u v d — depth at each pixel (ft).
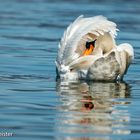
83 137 37.81
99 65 57.00
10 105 46.16
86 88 53.88
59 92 51.62
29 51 74.43
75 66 57.93
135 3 141.38
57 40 85.25
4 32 91.71
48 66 64.80
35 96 49.73
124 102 48.29
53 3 137.28
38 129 39.40
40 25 100.48
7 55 70.90
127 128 40.14
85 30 57.21
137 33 93.76
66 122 41.32
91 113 44.11
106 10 123.95
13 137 37.55
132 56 57.47
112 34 57.88
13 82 55.77
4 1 139.85
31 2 138.92
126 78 59.72
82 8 126.82
